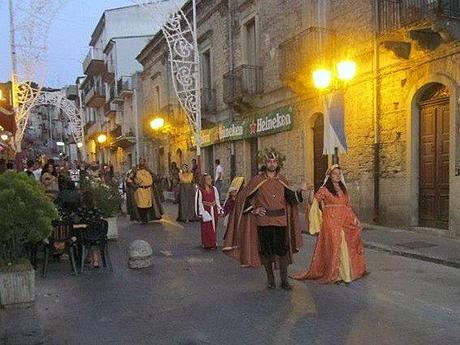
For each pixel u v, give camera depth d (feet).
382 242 33.58
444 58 34.94
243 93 61.57
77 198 29.25
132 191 50.70
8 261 22.09
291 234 23.25
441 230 36.19
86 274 27.40
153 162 120.67
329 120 37.60
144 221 50.44
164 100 105.60
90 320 19.24
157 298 22.13
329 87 38.96
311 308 19.66
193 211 51.16
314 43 46.70
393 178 40.34
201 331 17.48
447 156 36.14
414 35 35.14
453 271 25.86
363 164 43.55
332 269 23.31
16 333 17.72
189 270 27.89
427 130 37.81
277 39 56.70
